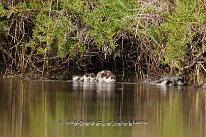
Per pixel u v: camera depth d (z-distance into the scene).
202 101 16.75
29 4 25.53
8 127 11.60
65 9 25.02
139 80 26.81
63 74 28.41
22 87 21.47
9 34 28.34
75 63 29.36
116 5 23.67
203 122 12.57
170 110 14.45
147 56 27.52
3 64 29.33
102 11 23.67
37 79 27.55
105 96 17.81
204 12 24.05
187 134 11.10
